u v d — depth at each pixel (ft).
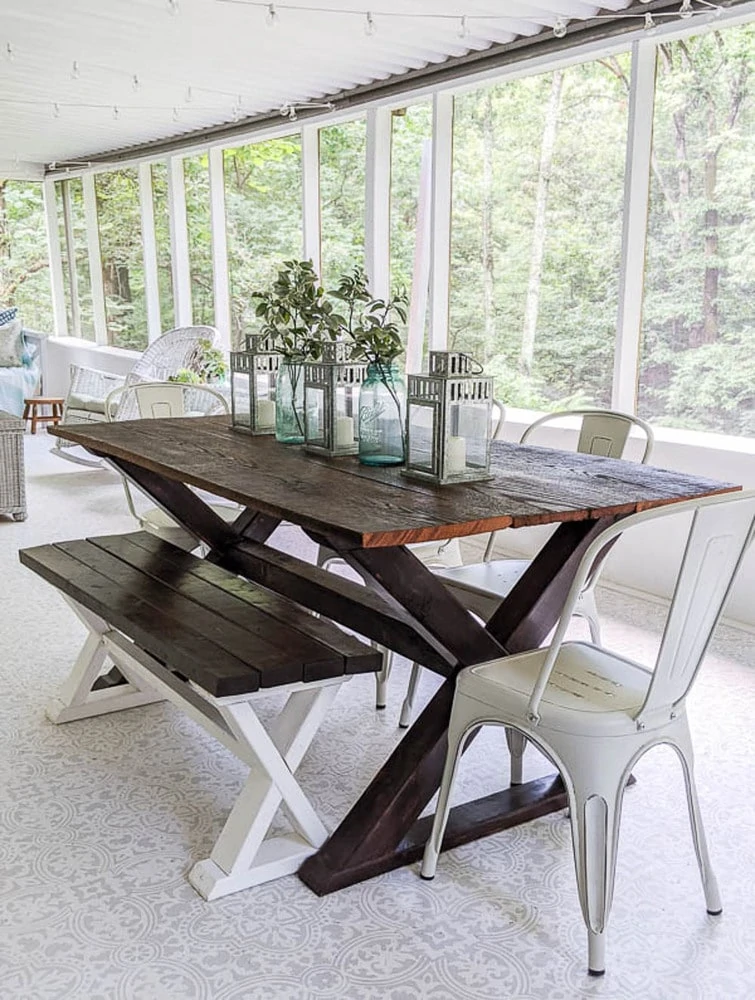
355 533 5.84
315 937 6.11
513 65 14.37
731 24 11.68
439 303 16.85
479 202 16.10
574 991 5.65
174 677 7.74
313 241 20.03
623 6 12.42
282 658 6.42
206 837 7.23
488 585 8.68
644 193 13.16
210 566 8.65
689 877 6.79
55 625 11.75
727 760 8.43
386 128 17.54
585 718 5.80
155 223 25.62
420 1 11.84
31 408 27.09
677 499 7.02
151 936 6.10
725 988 5.67
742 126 12.10
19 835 7.22
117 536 9.70
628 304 13.44
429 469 7.47
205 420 11.03
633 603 12.73
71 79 16.76
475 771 8.34
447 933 6.17
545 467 8.15
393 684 10.27
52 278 30.73
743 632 11.55
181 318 24.82
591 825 5.80
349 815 6.94
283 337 9.09
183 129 22.34
